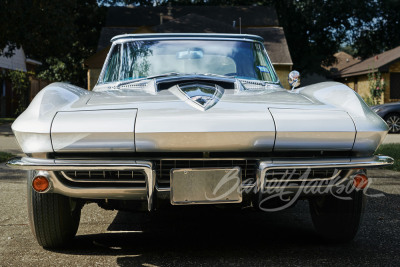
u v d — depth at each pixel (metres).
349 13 29.19
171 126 2.32
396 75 21.20
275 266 2.44
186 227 3.35
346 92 2.80
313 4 28.38
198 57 3.76
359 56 33.75
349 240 2.88
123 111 2.45
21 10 15.14
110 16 24.45
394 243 2.86
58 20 16.72
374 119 2.54
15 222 3.45
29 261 2.56
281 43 19.86
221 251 2.73
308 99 2.85
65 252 2.73
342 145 2.45
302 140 2.40
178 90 2.87
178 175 2.35
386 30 31.33
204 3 30.33
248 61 3.80
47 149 2.36
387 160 2.52
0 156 7.14
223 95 2.85
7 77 20.89
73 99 2.75
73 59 28.33
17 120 2.51
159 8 25.17
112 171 2.46
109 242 2.94
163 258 2.60
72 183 2.45
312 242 2.92
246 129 2.34
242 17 23.95
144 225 3.42
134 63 3.71
